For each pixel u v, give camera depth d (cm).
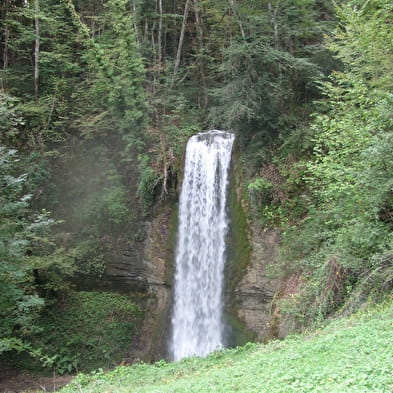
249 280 1611
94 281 1988
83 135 2209
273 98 1664
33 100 2192
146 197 1927
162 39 2617
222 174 1780
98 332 1839
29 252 1788
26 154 2094
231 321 1633
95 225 2033
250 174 1698
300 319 1183
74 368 1759
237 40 1630
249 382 706
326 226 1277
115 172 2073
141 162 1931
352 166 1131
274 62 1605
